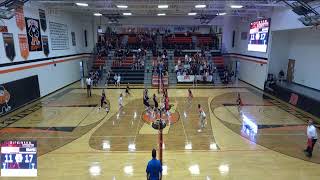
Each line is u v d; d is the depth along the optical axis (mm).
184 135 11336
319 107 13836
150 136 11211
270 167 8633
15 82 14836
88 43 27469
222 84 23078
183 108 15500
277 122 13062
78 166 8633
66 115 14070
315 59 16812
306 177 8039
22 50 15453
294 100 16219
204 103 16625
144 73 24188
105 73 24594
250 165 8758
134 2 16312
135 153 9594
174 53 27281
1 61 13539
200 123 12742
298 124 12797
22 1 13484
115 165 8711
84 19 26734
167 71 23938
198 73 23484
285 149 10000
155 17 28297
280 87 18047
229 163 8875
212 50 28562
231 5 16406
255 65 21922
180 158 9195
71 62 23500
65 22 21984
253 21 22234
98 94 19109
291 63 19719
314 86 17031
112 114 14289
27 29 15961
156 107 14375
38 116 13859
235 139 10930
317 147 10227
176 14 24672
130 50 27719
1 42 13508
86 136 11188
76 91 20250
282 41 19875
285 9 16906
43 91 18188
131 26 31828
